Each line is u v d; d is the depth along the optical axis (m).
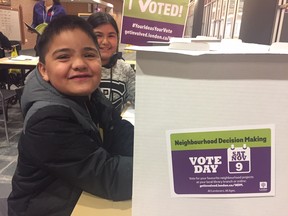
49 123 0.62
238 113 0.43
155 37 1.40
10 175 2.14
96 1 5.52
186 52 0.41
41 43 0.73
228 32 2.07
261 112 0.43
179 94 0.43
